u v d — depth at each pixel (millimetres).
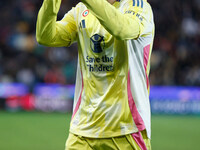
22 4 68375
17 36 63594
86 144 11836
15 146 31219
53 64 59062
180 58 64812
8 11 67312
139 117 11492
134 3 11078
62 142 33125
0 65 58438
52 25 11414
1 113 50969
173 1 73312
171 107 55438
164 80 60344
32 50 61844
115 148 11555
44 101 53875
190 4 74375
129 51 11258
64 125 42375
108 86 11445
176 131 40438
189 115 55312
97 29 11383
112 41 11227
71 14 12281
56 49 60906
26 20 66500
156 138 36062
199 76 62438
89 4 9875
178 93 55688
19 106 53500
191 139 35812
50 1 10969
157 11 71625
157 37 63750
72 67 59844
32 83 54344
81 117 12008
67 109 54281
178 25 71062
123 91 11391
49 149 30219
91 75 11688
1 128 39812
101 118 11547
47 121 45094
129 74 11336
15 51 62000
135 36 10578
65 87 54406
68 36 12180
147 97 11883
